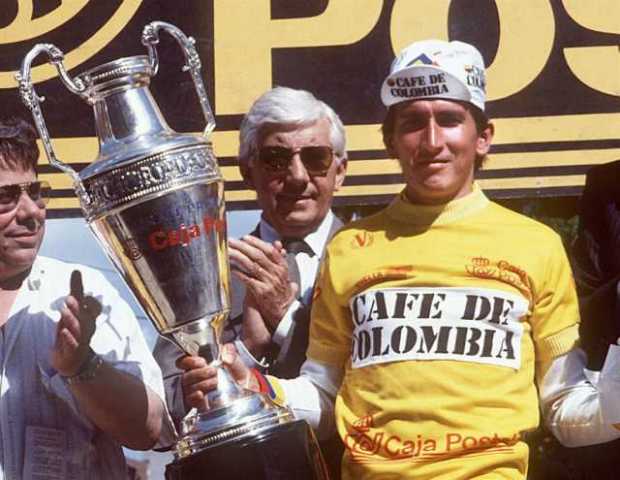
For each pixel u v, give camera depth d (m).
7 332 9.02
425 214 8.17
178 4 10.30
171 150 7.87
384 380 7.92
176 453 7.73
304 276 9.68
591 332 8.98
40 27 10.38
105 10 10.38
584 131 10.06
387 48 10.19
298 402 8.23
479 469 7.74
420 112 8.06
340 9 10.21
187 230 7.83
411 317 7.96
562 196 10.08
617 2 10.11
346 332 8.28
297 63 10.22
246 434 7.61
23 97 8.01
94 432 8.97
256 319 9.13
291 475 7.55
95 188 7.86
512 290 7.95
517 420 7.84
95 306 8.54
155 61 8.21
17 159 9.01
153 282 7.86
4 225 9.00
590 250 9.41
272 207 9.77
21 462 8.81
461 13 10.16
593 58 10.09
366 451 7.90
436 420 7.81
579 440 7.96
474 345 7.88
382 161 10.10
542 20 10.12
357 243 8.27
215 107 10.24
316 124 9.71
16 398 8.90
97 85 8.05
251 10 10.26
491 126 8.38
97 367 8.59
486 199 8.26
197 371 7.84
